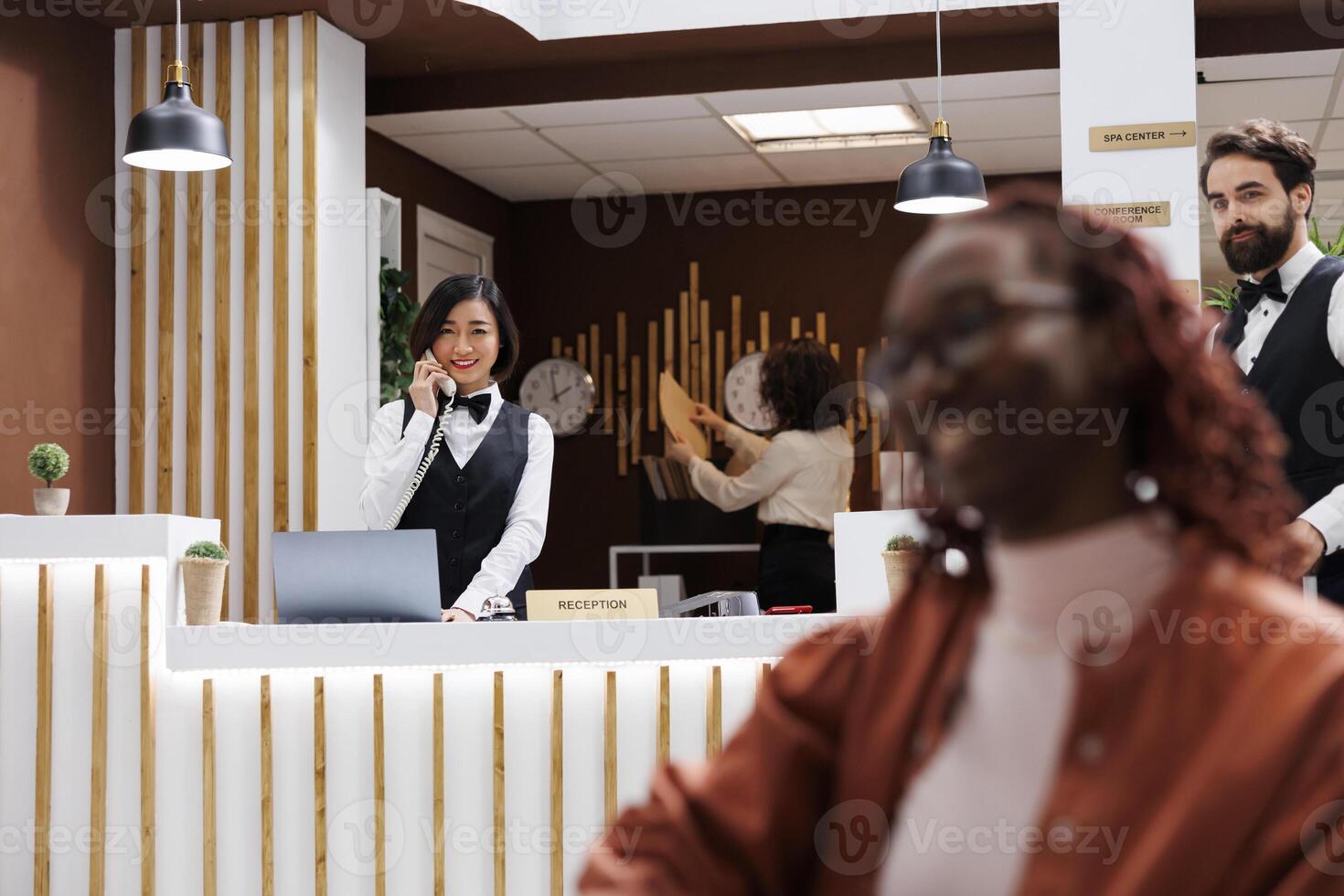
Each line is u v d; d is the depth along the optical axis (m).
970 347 0.45
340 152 4.73
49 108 4.33
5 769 2.96
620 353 7.05
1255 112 5.49
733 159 6.34
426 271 6.28
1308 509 3.09
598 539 7.01
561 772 2.69
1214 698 0.45
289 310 4.53
